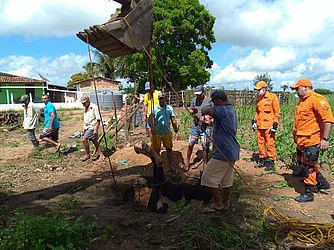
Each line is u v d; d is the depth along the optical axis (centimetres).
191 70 3644
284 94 3359
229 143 521
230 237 447
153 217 526
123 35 498
